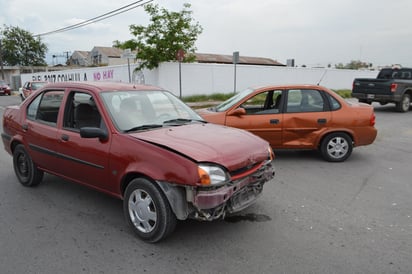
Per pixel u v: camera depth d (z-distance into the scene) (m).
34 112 4.96
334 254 3.30
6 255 3.31
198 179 3.12
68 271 3.05
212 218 3.28
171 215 3.38
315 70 26.86
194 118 4.64
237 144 3.65
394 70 16.31
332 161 6.73
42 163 4.80
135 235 3.70
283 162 6.75
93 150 3.91
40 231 3.82
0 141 9.12
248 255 3.29
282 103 6.64
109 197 4.84
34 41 61.91
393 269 3.05
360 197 4.83
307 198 4.79
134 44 18.84
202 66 20.64
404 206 4.49
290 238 3.62
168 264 3.15
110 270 3.06
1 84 34.41
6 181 5.60
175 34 19.39
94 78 25.84
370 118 6.59
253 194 3.72
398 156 7.27
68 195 4.92
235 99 7.01
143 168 3.41
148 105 4.39
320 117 6.56
